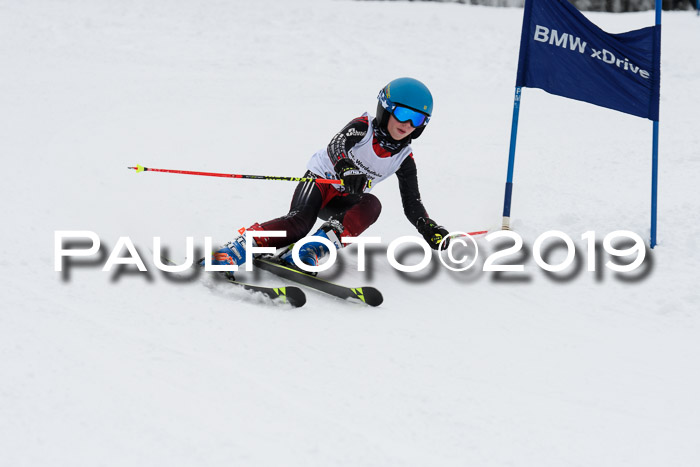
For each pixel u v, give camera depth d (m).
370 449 6.96
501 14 44.75
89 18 36.09
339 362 8.63
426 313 10.45
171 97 25.22
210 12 39.22
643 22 42.59
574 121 24.67
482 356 9.19
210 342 8.80
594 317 10.55
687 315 10.61
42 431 6.75
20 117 21.12
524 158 19.91
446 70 32.91
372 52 34.72
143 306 9.59
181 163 17.78
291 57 33.03
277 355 8.65
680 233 13.27
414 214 12.27
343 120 23.80
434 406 7.85
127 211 13.84
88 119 21.52
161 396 7.49
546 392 8.37
